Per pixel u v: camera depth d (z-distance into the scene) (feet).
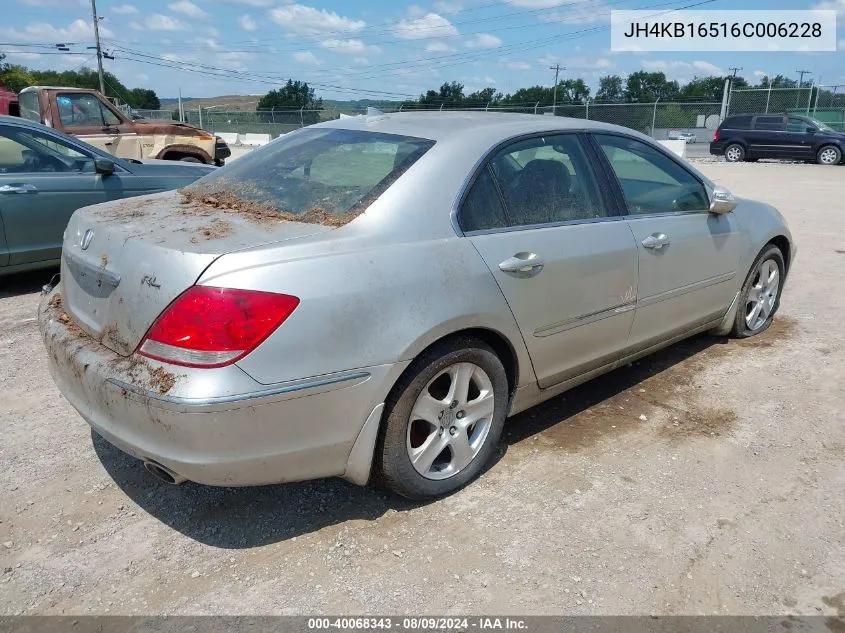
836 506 9.73
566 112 98.37
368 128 11.10
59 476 10.30
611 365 12.39
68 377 8.89
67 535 8.96
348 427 8.39
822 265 23.90
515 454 11.07
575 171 11.48
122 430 8.07
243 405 7.54
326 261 8.14
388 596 7.95
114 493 9.90
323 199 9.40
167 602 7.85
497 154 10.32
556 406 12.86
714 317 14.89
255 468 7.93
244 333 7.54
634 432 11.86
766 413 12.60
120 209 10.30
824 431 11.93
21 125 19.74
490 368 9.90
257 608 7.76
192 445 7.57
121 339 8.30
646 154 12.99
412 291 8.63
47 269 22.31
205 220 9.18
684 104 97.09
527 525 9.24
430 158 9.67
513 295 9.78
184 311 7.59
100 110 35.37
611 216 11.76
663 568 8.45
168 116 130.52
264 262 7.82
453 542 8.89
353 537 8.98
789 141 75.41
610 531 9.13
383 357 8.38
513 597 7.95
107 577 8.23
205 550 8.72
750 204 15.72
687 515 9.50
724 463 10.87
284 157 11.12
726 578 8.29
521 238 10.05
